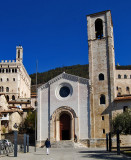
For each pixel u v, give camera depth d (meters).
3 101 81.31
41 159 28.27
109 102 57.06
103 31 62.53
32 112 83.00
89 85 59.34
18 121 77.69
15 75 121.50
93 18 64.88
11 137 65.31
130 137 53.53
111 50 60.16
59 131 60.09
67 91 61.91
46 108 62.28
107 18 62.66
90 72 60.66
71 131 58.31
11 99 118.25
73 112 59.19
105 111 56.81
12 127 72.38
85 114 58.31
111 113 56.09
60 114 60.66
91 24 64.69
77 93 60.09
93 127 56.72
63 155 34.88
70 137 58.59
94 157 30.94
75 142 56.88
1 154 34.28
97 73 60.09
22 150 44.44
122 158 29.02
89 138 56.44
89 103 58.50
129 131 42.50
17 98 112.38
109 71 59.00
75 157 31.28
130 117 43.00
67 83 61.72
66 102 60.53
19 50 126.00
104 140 55.19
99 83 59.22
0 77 121.56
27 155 34.41
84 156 32.72
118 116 45.81
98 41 62.34
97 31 66.75
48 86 63.50
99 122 56.72
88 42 63.34
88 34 63.94
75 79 61.16
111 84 57.88
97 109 57.66
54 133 59.47
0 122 66.44
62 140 58.44
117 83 121.50
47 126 60.94
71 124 58.69
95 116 57.41
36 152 41.88
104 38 61.84
